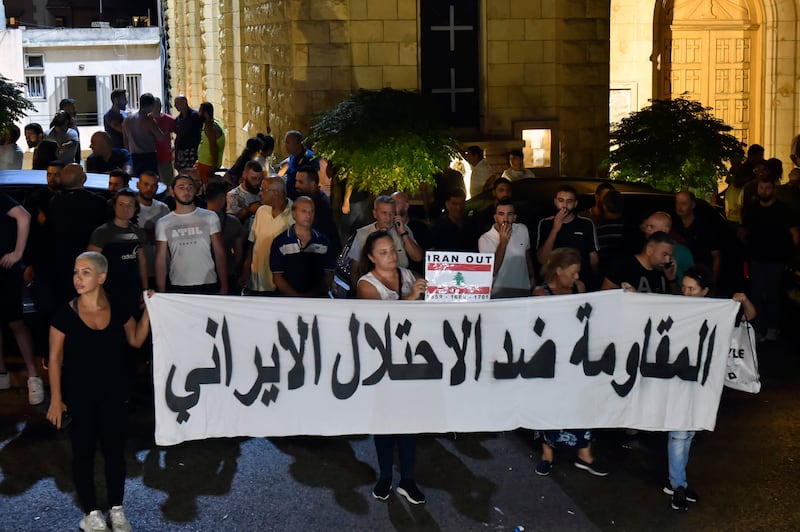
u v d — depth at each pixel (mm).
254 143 14766
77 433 6980
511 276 9539
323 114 14914
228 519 7414
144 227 10219
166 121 19156
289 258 9203
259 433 7492
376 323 7539
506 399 7730
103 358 6977
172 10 36031
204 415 7387
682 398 7824
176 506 7605
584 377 7781
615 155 14617
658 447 8859
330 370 7527
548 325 7711
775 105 19562
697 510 7652
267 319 7422
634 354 7785
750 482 8125
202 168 17391
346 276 9266
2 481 7977
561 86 16625
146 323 7355
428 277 7871
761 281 11516
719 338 7812
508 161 16531
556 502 7742
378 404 7594
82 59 41375
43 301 10219
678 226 10648
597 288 9703
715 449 8766
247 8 20609
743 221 11734
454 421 7691
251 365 7434
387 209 9141
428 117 13945
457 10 16516
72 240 9633
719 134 14430
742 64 19812
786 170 19609
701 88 19719
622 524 7418
